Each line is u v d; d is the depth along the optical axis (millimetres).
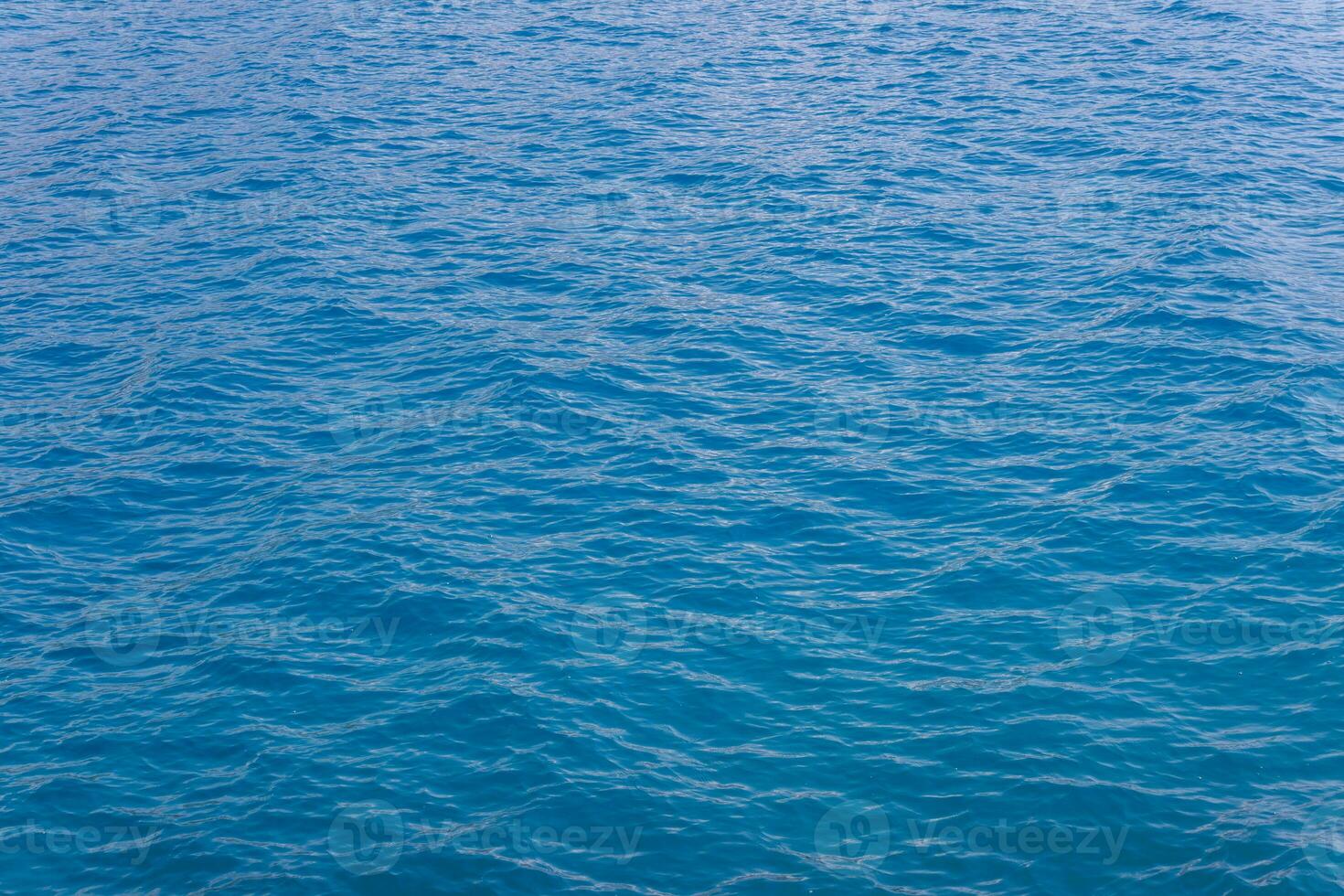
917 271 40250
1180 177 45594
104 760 22312
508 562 27422
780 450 31453
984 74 57250
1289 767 21250
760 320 37719
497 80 59000
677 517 28859
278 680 24094
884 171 47531
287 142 52719
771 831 20391
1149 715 22531
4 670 24844
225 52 64750
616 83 57812
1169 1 66250
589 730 22531
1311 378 32906
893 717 22781
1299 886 18812
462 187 48000
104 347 38188
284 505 30062
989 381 34062
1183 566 26469
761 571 27016
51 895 19531
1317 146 48219
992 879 19391
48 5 73750
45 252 44406
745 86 57250
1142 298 37469
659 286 40000
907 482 29938
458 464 31281
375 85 58812
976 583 26297
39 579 27812
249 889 19469
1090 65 57875
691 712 23031
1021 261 40594
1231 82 54719
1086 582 26188
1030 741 22000
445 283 40781
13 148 53562
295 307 39625
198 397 34906
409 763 21922
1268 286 37812
